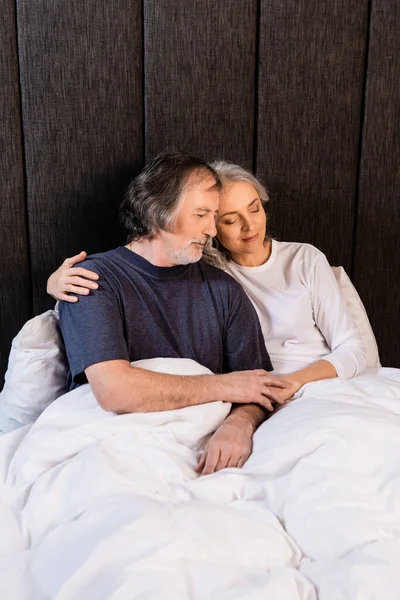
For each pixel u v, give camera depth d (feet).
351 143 6.36
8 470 4.82
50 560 3.82
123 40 5.92
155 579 3.48
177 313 5.41
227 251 5.97
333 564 3.74
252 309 5.65
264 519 4.08
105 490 4.26
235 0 5.96
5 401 5.55
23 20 5.75
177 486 4.40
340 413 4.48
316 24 6.09
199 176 5.17
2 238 6.10
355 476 4.09
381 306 6.72
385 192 6.48
